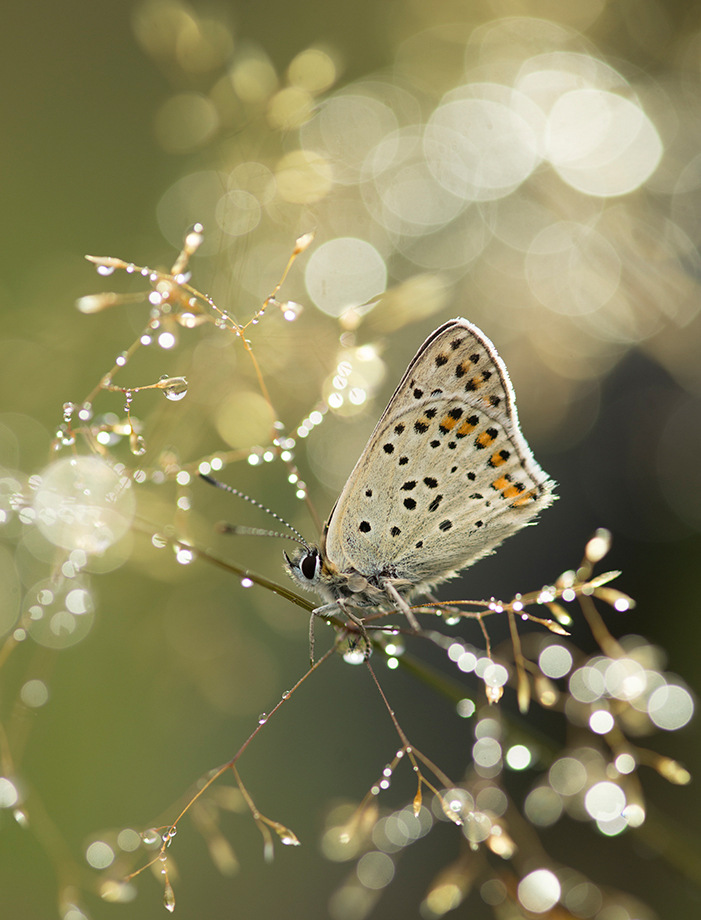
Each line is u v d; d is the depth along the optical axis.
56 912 0.17
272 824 0.15
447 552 0.16
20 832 0.17
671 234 0.17
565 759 0.16
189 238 0.15
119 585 0.17
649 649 0.16
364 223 0.17
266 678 0.17
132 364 0.17
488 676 0.15
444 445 0.16
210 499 0.17
